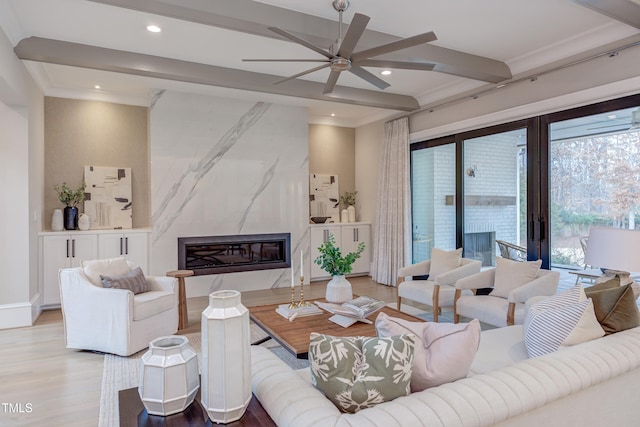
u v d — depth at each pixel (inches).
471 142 198.5
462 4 121.0
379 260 248.2
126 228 214.8
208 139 216.4
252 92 210.7
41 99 190.4
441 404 46.3
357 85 204.1
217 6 111.7
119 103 216.1
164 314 145.1
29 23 133.1
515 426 50.2
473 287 142.6
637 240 91.7
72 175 206.5
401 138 233.9
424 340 59.2
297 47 155.0
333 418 45.1
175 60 167.5
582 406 57.4
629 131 136.6
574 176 153.9
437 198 220.4
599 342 67.7
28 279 161.5
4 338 145.9
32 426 87.0
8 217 158.4
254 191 228.4
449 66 155.8
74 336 132.0
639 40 129.9
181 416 48.3
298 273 242.2
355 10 123.8
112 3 105.5
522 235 173.6
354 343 54.2
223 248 223.1
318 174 272.5
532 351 78.5
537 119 165.5
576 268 153.4
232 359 47.1
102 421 89.0
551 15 128.3
